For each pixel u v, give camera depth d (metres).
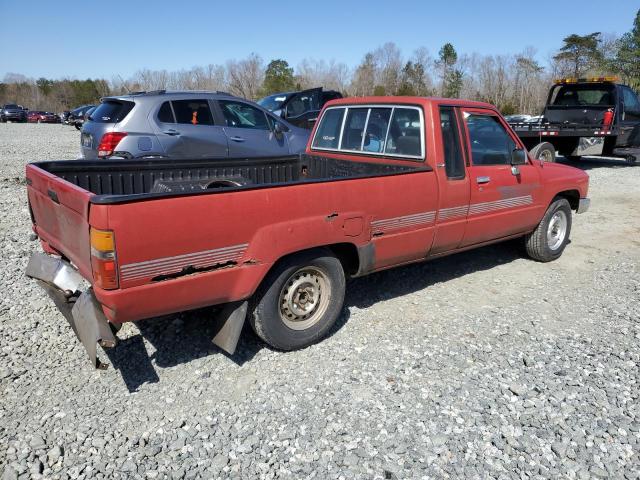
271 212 3.49
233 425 3.11
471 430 3.10
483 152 5.09
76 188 3.18
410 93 58.16
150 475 2.71
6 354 3.81
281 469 2.77
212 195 3.21
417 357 3.90
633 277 5.72
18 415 3.15
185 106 8.05
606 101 13.30
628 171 13.76
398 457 2.87
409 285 5.36
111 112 7.84
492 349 4.04
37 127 36.09
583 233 7.61
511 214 5.41
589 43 52.59
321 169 5.77
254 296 3.68
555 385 3.56
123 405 3.28
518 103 53.75
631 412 3.28
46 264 3.79
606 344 4.15
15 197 9.05
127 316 3.07
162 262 3.08
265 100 13.25
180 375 3.61
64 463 2.78
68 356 3.82
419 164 4.69
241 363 3.78
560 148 13.30
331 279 4.00
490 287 5.37
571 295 5.19
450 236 4.84
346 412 3.24
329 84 62.72
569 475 2.77
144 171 4.86
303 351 3.97
